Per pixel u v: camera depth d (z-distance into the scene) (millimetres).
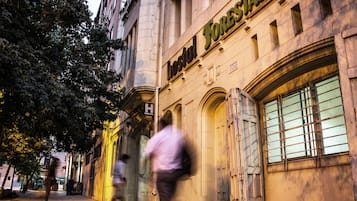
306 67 6277
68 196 26828
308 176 5945
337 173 5402
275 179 6727
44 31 11727
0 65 9148
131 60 17219
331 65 5910
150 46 14414
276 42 7133
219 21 9266
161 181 4594
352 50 4965
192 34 10969
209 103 9555
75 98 11773
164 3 14688
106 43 14852
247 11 7980
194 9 11203
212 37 9523
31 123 11672
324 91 6000
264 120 7355
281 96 7000
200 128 9609
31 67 10219
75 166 44281
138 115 14922
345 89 4906
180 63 11508
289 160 6457
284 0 6828
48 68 11258
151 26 14875
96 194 22781
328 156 5625
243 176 6469
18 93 9805
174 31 13375
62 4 11688
